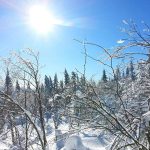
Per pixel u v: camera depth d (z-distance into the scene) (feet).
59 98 11.37
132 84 12.50
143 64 12.23
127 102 12.64
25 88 56.70
